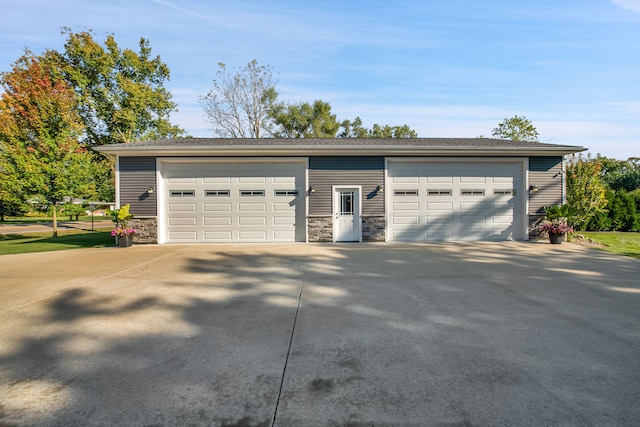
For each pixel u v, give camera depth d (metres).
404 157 10.62
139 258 7.85
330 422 1.98
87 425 1.97
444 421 1.98
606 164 32.97
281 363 2.74
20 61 13.92
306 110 29.20
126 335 3.35
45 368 2.68
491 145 11.19
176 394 2.29
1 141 12.70
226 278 5.82
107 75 21.52
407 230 10.77
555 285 5.27
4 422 2.00
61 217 34.97
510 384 2.39
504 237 10.85
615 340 3.17
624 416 2.02
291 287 5.21
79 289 5.12
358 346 3.06
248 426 1.95
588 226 13.96
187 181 10.66
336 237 10.66
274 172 10.70
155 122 23.95
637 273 6.11
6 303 4.42
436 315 3.90
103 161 22.66
